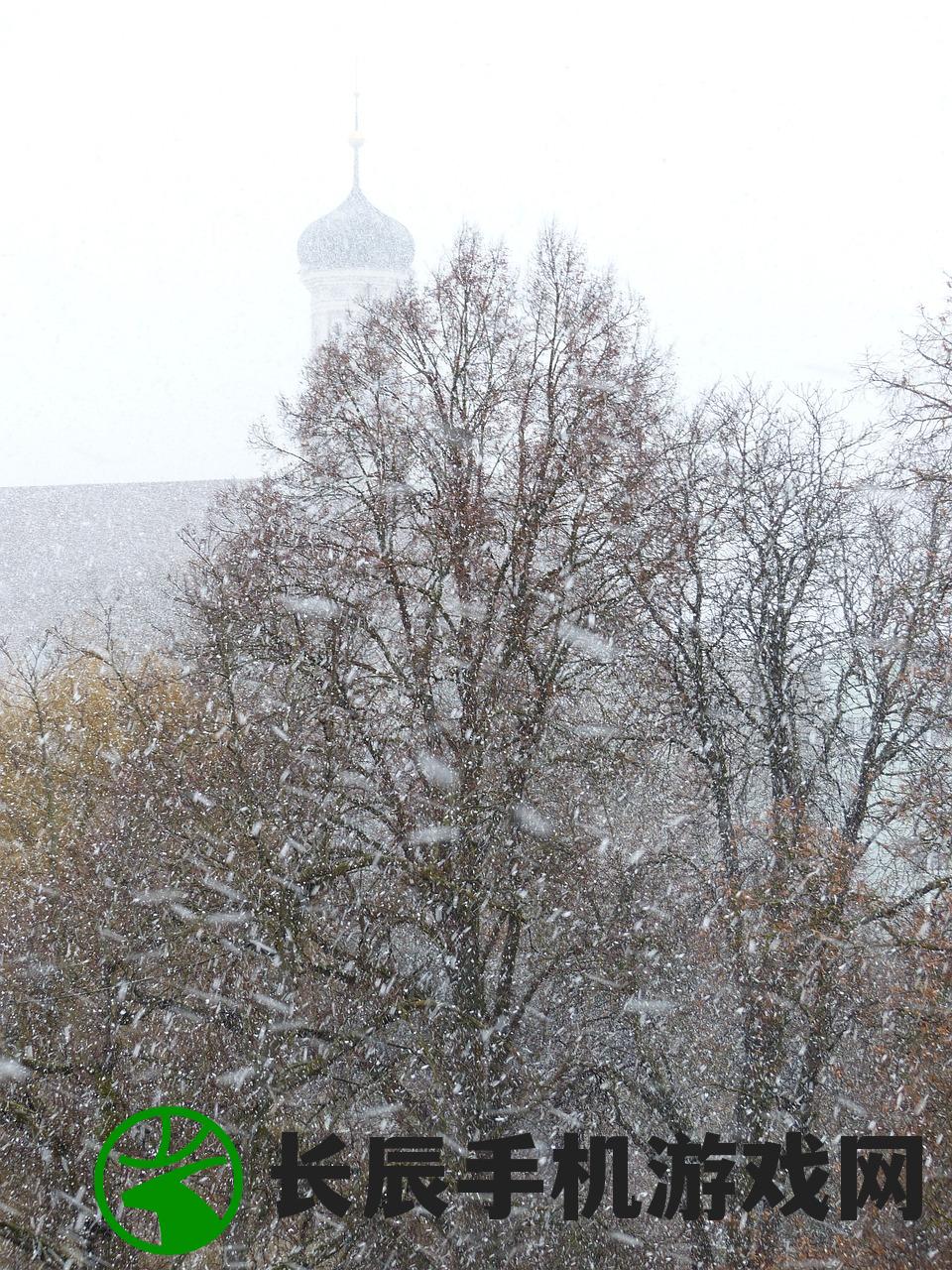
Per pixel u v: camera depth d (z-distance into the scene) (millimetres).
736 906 21547
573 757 23156
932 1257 18266
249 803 21156
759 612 25344
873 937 21000
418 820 22906
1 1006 21328
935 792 19641
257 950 20594
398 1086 20891
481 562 24484
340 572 24219
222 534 26641
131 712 24422
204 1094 20531
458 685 24031
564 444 25141
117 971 20984
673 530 24688
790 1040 22250
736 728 25219
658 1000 22562
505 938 23750
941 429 20688
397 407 26328
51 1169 19781
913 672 21094
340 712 23000
